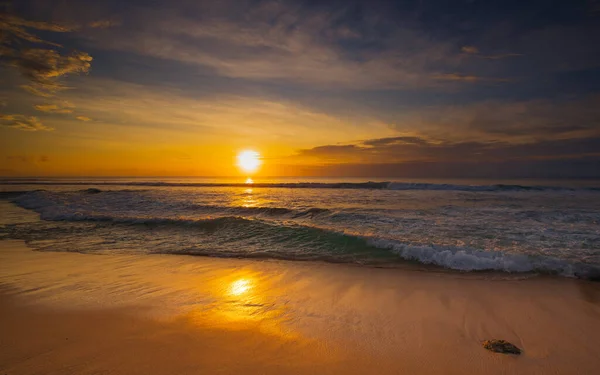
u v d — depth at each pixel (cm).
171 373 243
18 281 492
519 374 255
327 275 539
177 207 1433
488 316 372
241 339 306
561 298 430
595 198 1853
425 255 627
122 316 359
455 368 262
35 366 250
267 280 511
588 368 264
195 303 406
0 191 2950
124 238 838
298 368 255
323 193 2427
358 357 276
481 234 807
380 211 1270
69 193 2405
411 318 364
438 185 2850
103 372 242
